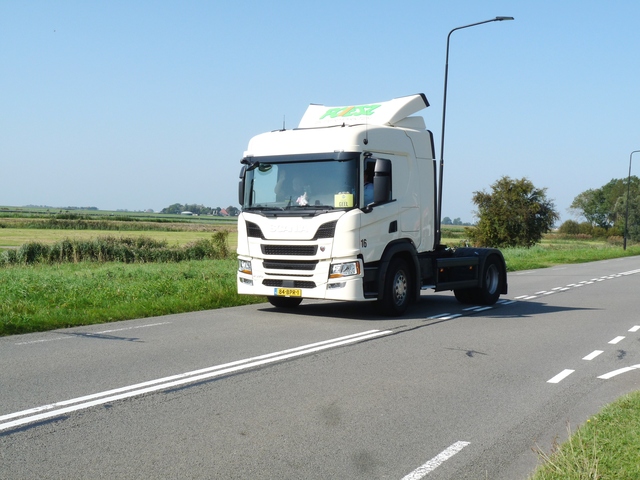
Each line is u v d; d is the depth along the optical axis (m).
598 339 10.88
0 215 126.56
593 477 4.25
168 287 16.91
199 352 9.11
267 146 12.88
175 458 4.90
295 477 4.56
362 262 12.18
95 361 8.43
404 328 11.67
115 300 14.64
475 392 7.09
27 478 4.47
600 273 30.14
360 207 12.13
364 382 7.45
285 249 12.45
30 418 5.88
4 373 7.70
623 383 7.62
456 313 14.13
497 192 63.19
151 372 7.80
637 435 5.14
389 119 13.27
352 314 13.52
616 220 129.12
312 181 12.36
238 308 14.48
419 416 6.12
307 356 8.91
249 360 8.59
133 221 128.75
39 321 11.41
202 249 37.69
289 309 14.29
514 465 4.88
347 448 5.19
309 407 6.36
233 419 5.93
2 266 29.69
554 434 5.64
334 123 13.62
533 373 8.12
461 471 4.74
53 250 32.44
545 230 63.22
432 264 14.20
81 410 6.16
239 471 4.66
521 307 15.65
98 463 4.78
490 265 15.99
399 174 13.17
